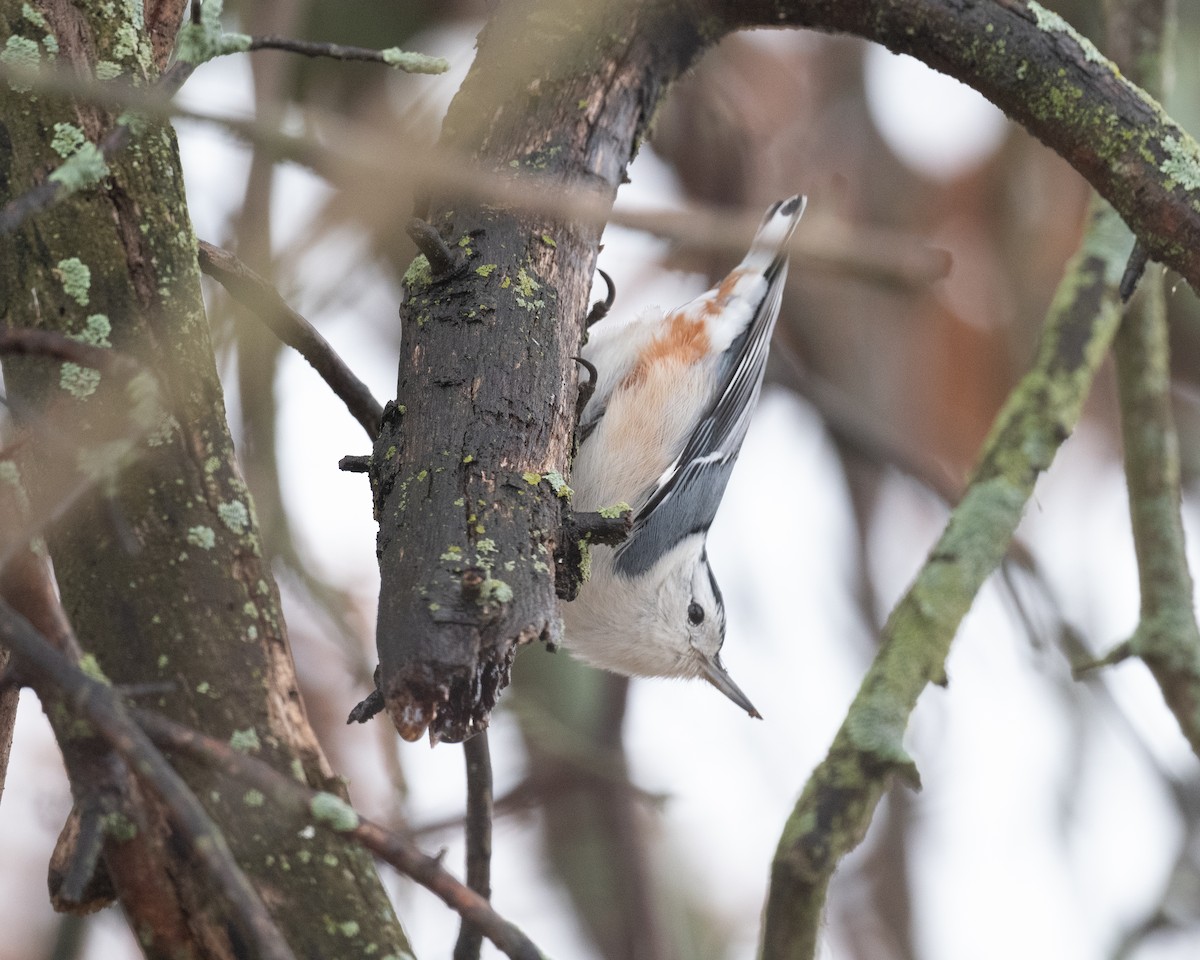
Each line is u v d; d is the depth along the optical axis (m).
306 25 7.84
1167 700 5.96
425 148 4.76
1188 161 4.52
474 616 3.44
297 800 3.06
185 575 3.46
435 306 4.19
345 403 4.77
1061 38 4.56
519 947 3.00
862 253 5.68
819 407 9.43
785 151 10.29
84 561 3.46
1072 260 6.31
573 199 4.00
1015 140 10.38
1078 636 8.43
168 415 3.58
